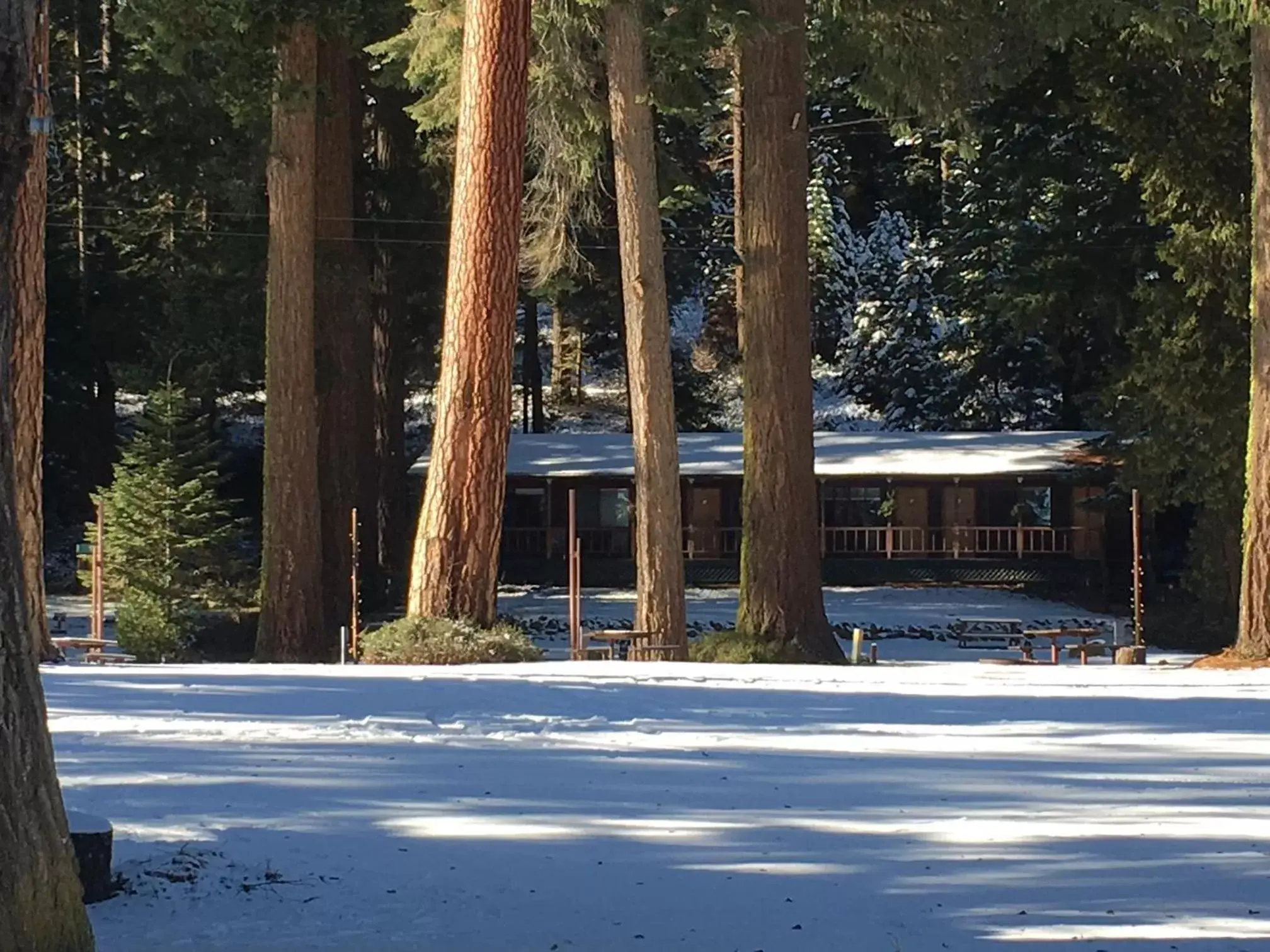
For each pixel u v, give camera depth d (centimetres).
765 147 2938
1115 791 1047
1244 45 2917
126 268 4966
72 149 4734
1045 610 4838
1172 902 750
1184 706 1614
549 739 1287
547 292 3447
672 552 2930
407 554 4847
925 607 4881
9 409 620
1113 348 4778
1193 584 4034
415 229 4400
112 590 3816
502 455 2534
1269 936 688
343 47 3762
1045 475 5253
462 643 2391
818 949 668
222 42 3047
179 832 875
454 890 768
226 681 1778
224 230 4441
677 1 2816
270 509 3388
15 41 611
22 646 611
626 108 2875
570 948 672
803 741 1293
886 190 7612
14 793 601
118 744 1204
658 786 1049
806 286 2966
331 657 3406
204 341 4341
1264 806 993
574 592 2741
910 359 7000
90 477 5281
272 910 732
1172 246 3512
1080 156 4147
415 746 1223
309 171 3362
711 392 6981
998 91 3662
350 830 894
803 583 2944
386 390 4709
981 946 671
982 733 1359
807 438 2958
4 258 622
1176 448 3719
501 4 2516
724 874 804
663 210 3738
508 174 2523
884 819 944
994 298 4203
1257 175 2639
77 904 626
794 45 2938
